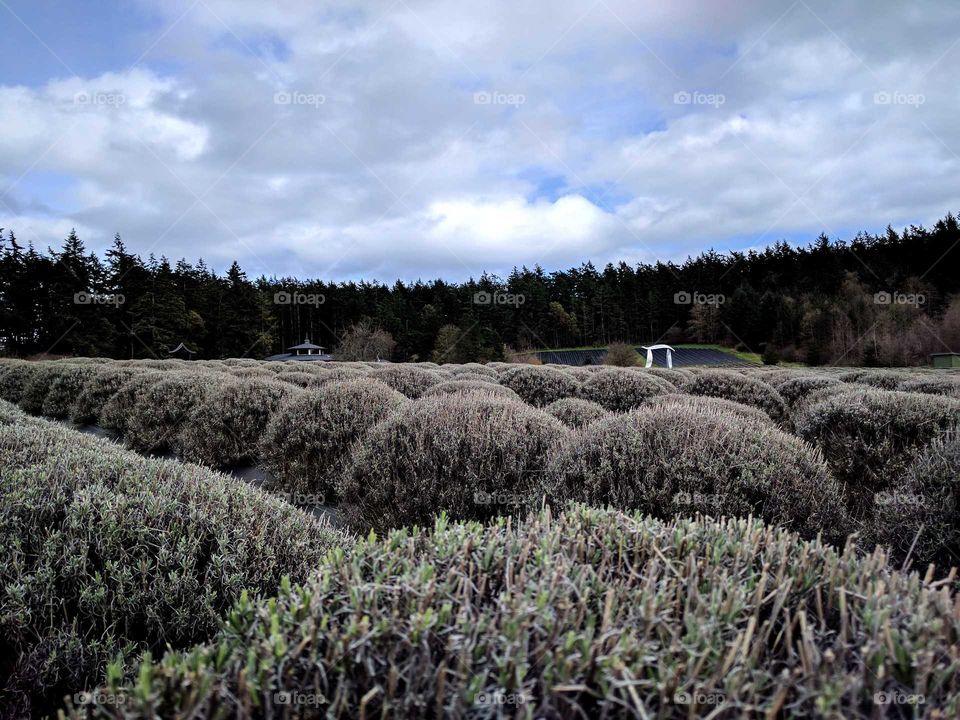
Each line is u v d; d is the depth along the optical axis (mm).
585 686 1004
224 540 2477
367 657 1069
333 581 1415
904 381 12055
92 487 2729
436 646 1169
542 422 4391
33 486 2666
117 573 2271
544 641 1131
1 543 2277
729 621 1229
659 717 958
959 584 1793
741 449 3445
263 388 7273
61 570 2238
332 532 3008
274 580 2508
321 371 13102
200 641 2268
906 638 1112
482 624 1160
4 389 13500
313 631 1133
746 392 9750
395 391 6453
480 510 3775
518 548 1623
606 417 4066
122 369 11922
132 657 2143
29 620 2113
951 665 1046
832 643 1263
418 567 1441
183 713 963
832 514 3424
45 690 2010
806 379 11375
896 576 1389
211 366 20391
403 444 4133
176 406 8211
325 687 1070
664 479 3350
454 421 4207
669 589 1353
